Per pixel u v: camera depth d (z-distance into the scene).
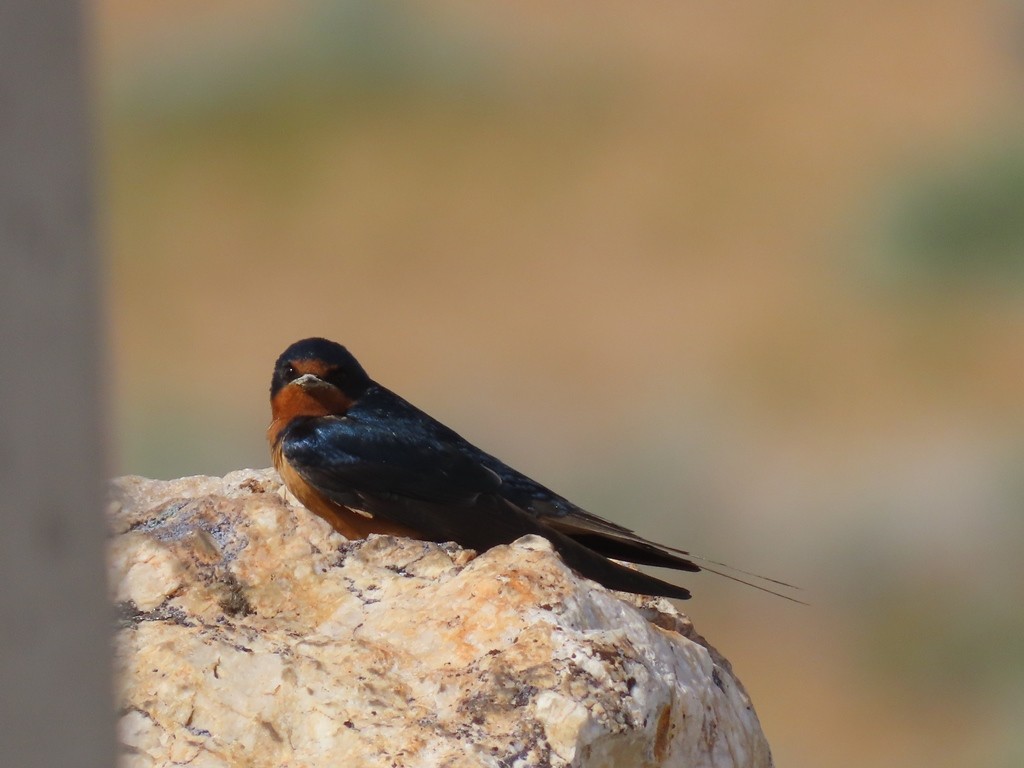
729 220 34.72
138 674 4.71
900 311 30.80
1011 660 18.91
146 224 34.16
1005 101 39.25
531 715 4.51
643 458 23.33
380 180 35.78
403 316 30.36
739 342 29.28
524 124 38.84
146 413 24.70
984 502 20.70
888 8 44.69
